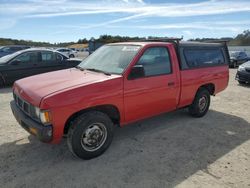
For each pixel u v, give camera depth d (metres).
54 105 3.22
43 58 10.12
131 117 4.21
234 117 6.04
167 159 3.84
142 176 3.36
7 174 3.35
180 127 5.21
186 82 5.08
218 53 6.13
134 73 4.00
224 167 3.65
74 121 3.55
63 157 3.83
